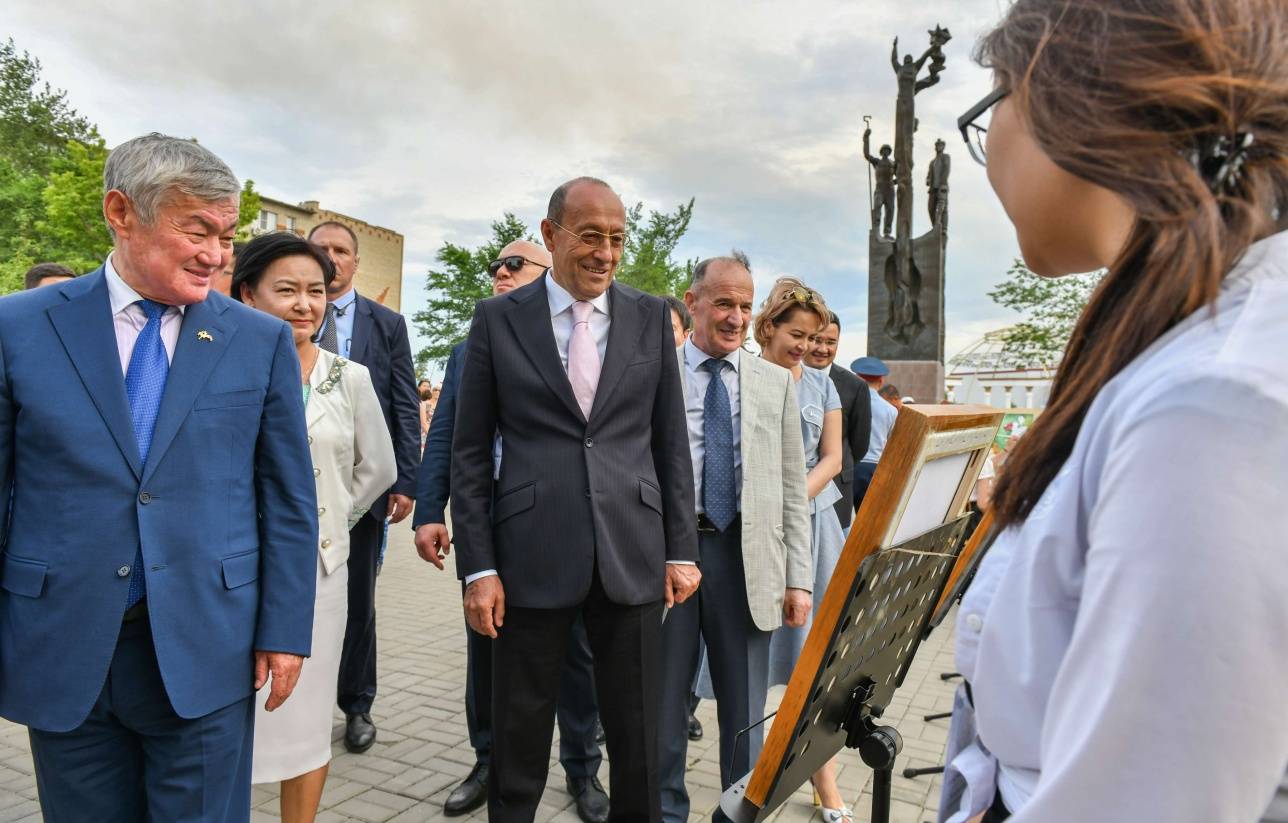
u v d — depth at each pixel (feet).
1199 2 2.13
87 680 5.63
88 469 5.69
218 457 6.25
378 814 10.18
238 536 6.36
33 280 14.26
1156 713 1.79
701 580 9.39
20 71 125.39
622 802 8.07
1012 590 2.48
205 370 6.27
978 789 2.85
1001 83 2.53
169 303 6.23
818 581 10.96
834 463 11.03
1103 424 2.16
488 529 8.00
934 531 4.64
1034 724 2.40
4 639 5.73
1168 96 2.07
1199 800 1.76
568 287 8.19
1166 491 1.83
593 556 7.77
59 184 81.82
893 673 5.46
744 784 4.48
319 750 8.48
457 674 15.84
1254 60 2.06
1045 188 2.43
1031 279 56.85
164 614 5.84
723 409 9.69
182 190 5.85
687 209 106.11
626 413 8.17
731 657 9.31
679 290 106.42
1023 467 2.46
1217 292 2.03
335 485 9.02
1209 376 1.86
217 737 6.15
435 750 12.19
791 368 11.23
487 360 8.13
